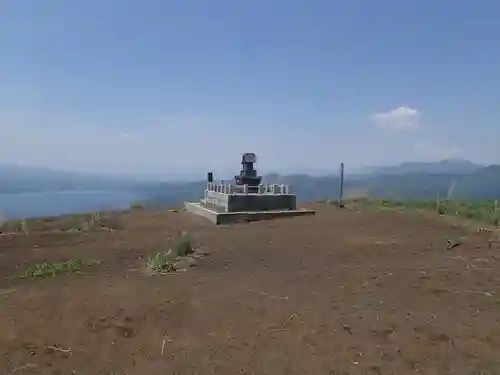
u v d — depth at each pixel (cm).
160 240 1652
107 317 721
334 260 1133
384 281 883
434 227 1598
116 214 2686
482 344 575
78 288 926
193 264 1155
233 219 2150
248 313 722
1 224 2180
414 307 723
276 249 1344
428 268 970
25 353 585
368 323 661
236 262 1171
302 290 849
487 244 1195
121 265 1200
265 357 561
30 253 1437
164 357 570
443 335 607
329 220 1998
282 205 2378
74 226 2148
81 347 605
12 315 737
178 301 797
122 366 547
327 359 552
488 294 770
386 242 1351
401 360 543
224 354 573
